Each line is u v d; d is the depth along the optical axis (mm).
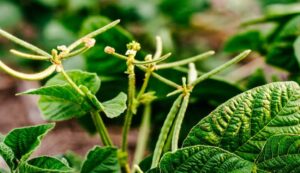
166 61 1602
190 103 959
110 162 697
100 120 745
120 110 672
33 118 1960
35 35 2123
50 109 755
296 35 1003
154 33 1858
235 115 675
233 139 675
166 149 729
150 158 746
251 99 675
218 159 642
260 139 671
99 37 891
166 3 1916
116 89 962
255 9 2291
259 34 1074
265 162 660
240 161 639
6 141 660
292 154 651
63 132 1841
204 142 677
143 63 686
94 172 697
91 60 916
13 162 663
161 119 1026
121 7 1921
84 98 706
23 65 2107
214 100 947
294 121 667
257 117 673
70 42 1771
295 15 1022
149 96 740
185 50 2078
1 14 2004
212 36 2182
